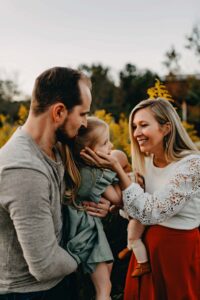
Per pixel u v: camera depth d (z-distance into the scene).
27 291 1.90
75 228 2.19
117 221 3.25
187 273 2.33
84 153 2.19
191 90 16.69
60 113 1.87
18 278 1.89
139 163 2.51
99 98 19.17
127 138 6.88
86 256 2.22
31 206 1.73
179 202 2.22
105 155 2.17
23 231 1.73
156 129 2.35
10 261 1.87
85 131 2.25
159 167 2.43
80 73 1.94
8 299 1.91
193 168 2.27
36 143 1.89
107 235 3.23
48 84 1.87
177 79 17.55
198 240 2.40
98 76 21.88
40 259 1.77
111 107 18.11
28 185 1.73
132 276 2.44
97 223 2.28
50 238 1.80
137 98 19.80
